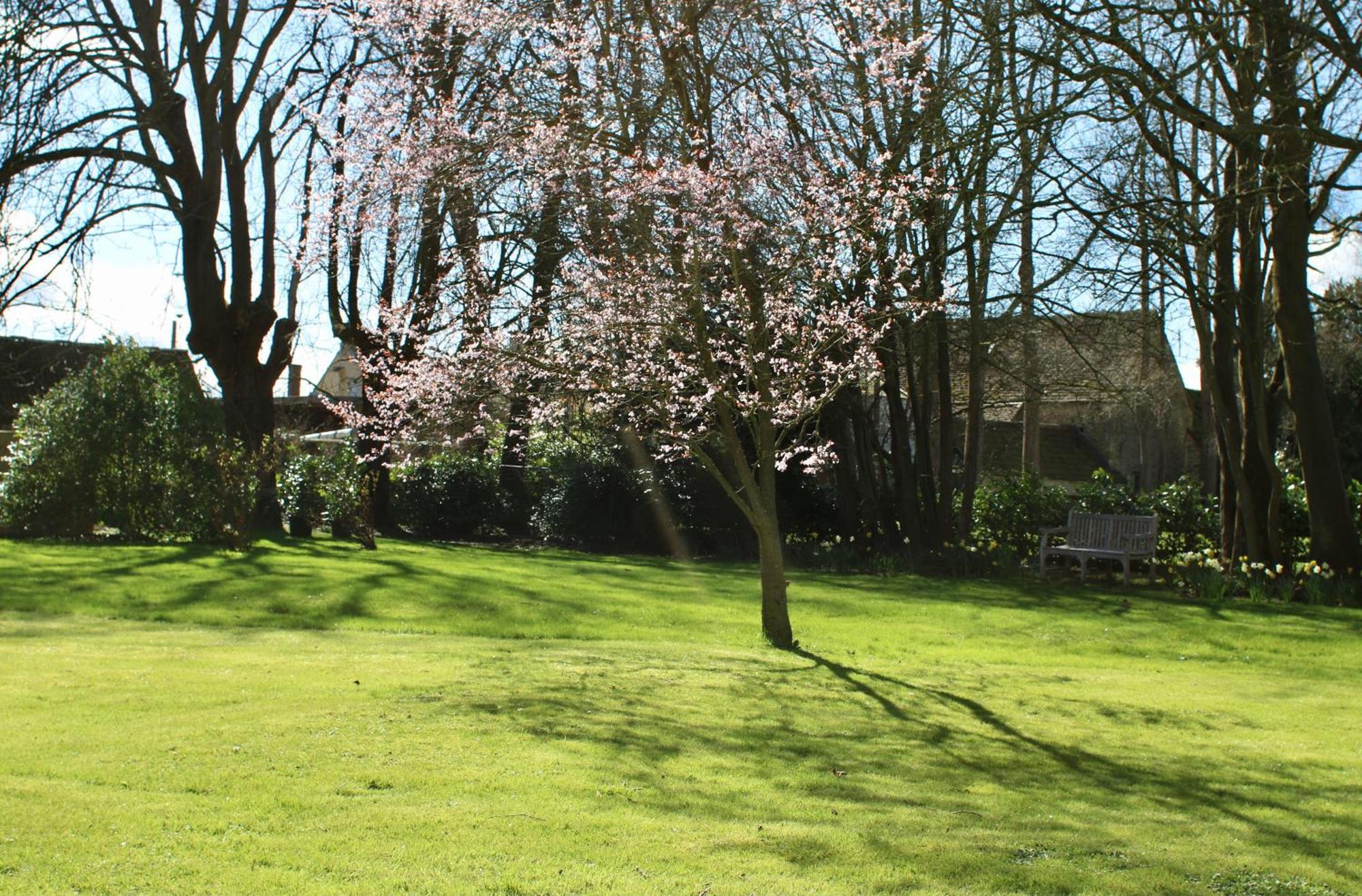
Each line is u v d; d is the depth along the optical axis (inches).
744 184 403.2
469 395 422.3
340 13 649.0
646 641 436.5
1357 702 344.5
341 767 214.7
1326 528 624.4
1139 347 802.2
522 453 925.2
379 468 895.7
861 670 373.7
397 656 369.7
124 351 778.2
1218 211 551.8
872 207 417.1
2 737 230.7
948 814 203.8
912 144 546.6
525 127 422.9
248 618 463.5
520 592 544.1
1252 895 163.9
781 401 416.8
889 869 168.7
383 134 480.4
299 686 299.4
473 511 1000.9
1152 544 664.4
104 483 754.8
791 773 229.5
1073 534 693.9
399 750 230.8
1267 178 534.9
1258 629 494.9
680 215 389.4
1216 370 667.4
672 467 887.1
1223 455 690.2
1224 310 650.2
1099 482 812.0
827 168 427.5
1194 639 472.7
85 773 203.3
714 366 401.1
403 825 180.1
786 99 476.4
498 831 179.3
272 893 148.2
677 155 419.5
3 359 910.4
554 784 209.5
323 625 454.3
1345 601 583.8
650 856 170.4
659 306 381.1
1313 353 625.3
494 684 314.2
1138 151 573.9
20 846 163.0
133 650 362.9
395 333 488.7
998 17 500.4
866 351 438.3
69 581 533.0
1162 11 447.2
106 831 171.5
